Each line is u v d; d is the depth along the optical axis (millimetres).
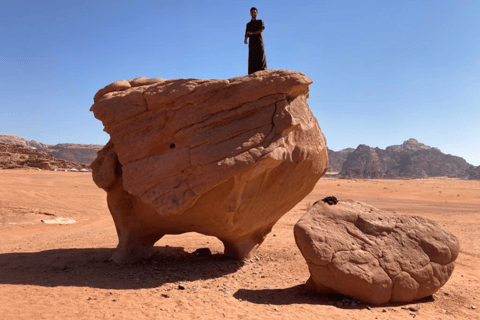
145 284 9000
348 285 7816
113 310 7031
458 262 12289
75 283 8867
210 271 10531
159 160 9469
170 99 9539
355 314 7230
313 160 10828
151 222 10859
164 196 9164
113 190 10930
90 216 24328
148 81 10742
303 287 9094
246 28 11648
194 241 15578
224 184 9180
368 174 193500
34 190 33281
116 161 10781
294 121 9461
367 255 8062
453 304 8164
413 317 7270
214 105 9445
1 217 21125
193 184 8922
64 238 16609
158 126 9688
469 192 51906
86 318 6562
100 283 8930
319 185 60219
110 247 14086
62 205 27000
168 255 12422
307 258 8031
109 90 10461
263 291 8852
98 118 10211
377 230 8516
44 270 10117
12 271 9984
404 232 8586
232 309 7363
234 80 9523
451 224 20797
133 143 9805
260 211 10852
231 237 11320
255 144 9086
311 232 8062
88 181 50125
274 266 11500
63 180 49031
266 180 9812
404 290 8016
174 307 7371
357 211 8797
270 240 15664
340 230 8352
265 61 11523
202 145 9148
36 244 15008
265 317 6910
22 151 105562
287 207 12148
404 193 49656
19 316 6551
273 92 9523
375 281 7805
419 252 8375
